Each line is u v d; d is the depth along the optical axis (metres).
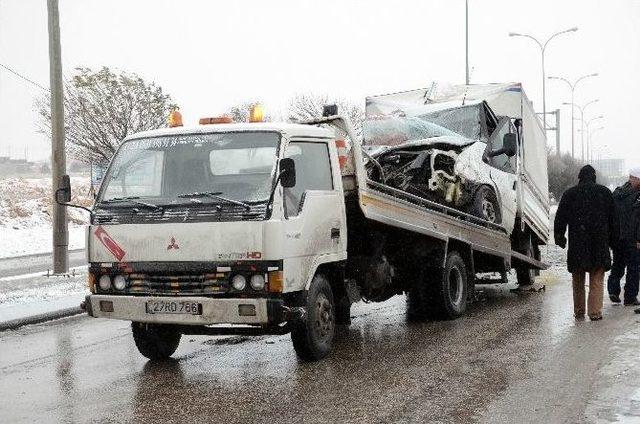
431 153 10.89
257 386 6.70
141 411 6.01
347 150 8.36
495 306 11.18
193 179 7.39
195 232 6.97
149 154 7.62
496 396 6.18
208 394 6.48
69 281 14.91
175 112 8.23
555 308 10.80
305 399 6.23
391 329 9.43
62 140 16.00
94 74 24.06
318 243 7.60
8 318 10.30
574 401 5.98
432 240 9.74
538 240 14.24
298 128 7.63
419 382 6.68
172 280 7.07
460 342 8.43
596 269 9.69
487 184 11.48
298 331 7.41
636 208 10.81
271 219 6.89
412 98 13.86
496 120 12.73
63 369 7.61
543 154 14.58
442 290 9.82
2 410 6.09
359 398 6.21
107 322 10.61
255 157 7.27
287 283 6.96
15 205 32.62
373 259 8.95
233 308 6.82
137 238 7.16
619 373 6.82
